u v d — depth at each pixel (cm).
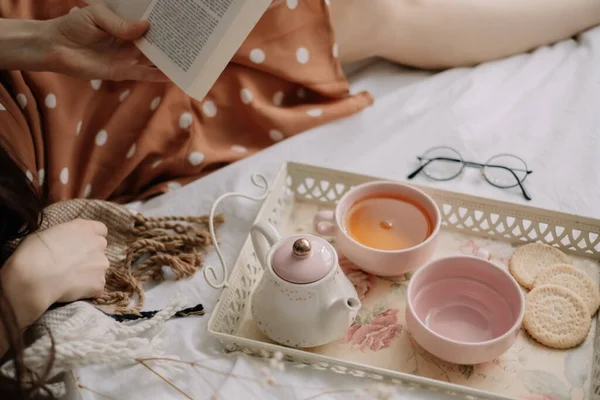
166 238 88
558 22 120
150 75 89
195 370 73
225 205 94
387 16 111
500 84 116
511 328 67
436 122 109
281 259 69
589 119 107
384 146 106
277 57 104
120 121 98
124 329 72
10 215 68
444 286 75
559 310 74
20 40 83
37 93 92
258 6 72
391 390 66
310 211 92
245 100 105
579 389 68
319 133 108
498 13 115
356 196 83
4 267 67
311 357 70
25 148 90
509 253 84
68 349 64
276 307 69
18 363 58
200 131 104
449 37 116
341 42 115
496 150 104
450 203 86
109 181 99
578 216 81
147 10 79
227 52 74
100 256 75
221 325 75
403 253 75
